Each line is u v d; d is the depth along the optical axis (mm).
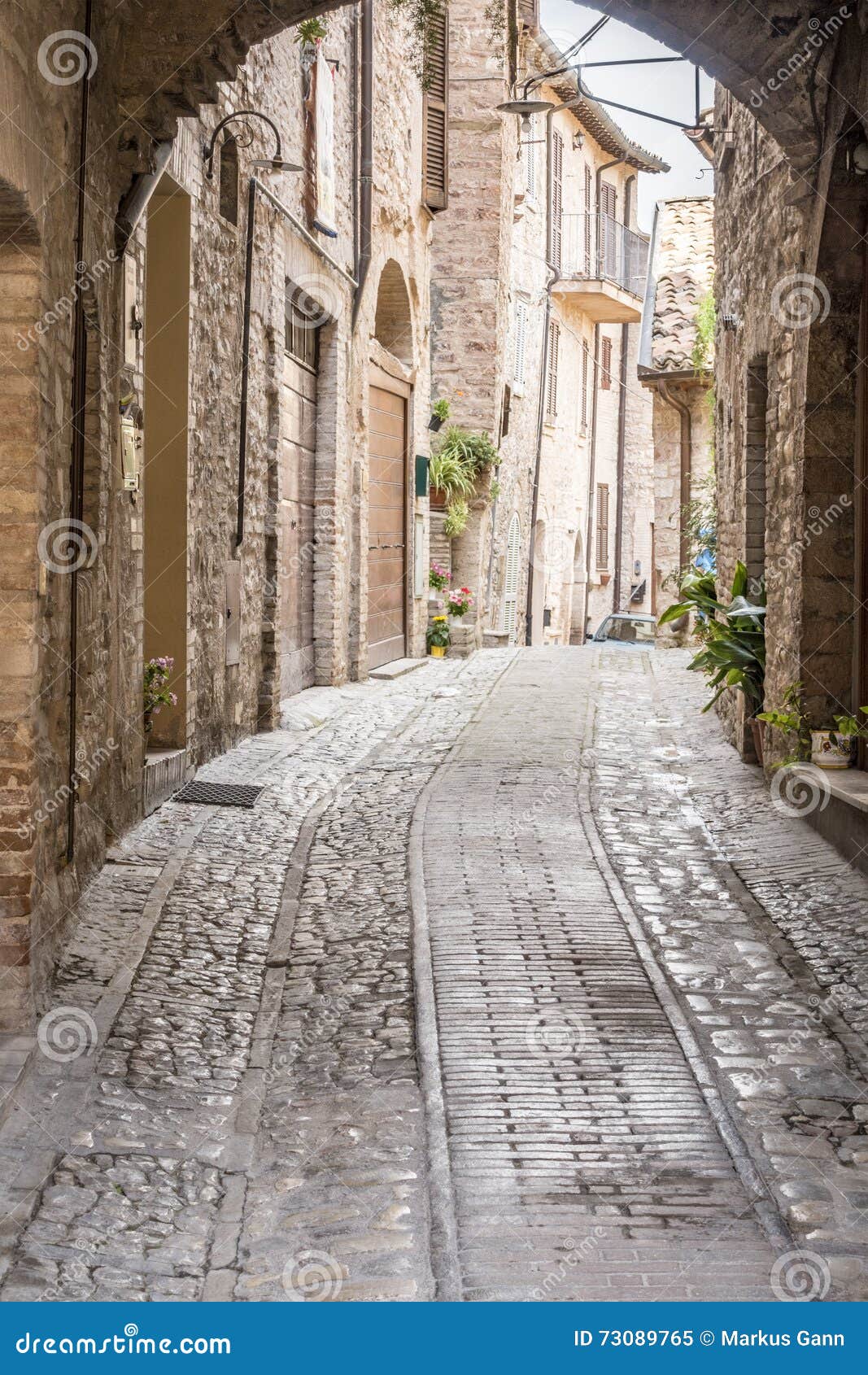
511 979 6211
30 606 5375
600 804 9594
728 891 7727
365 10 15055
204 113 9664
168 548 9531
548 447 29906
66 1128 4734
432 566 20484
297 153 12898
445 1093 5090
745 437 11344
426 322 19109
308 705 13562
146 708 9086
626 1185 4441
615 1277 3896
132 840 8211
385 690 15234
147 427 9445
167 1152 4688
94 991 5879
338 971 6387
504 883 7641
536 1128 4820
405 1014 5859
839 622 8938
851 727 8641
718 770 10781
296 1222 4270
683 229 23547
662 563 22234
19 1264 3930
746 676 10711
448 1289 3818
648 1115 4945
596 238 32500
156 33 7242
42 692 5668
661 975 6352
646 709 13906
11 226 5320
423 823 8906
